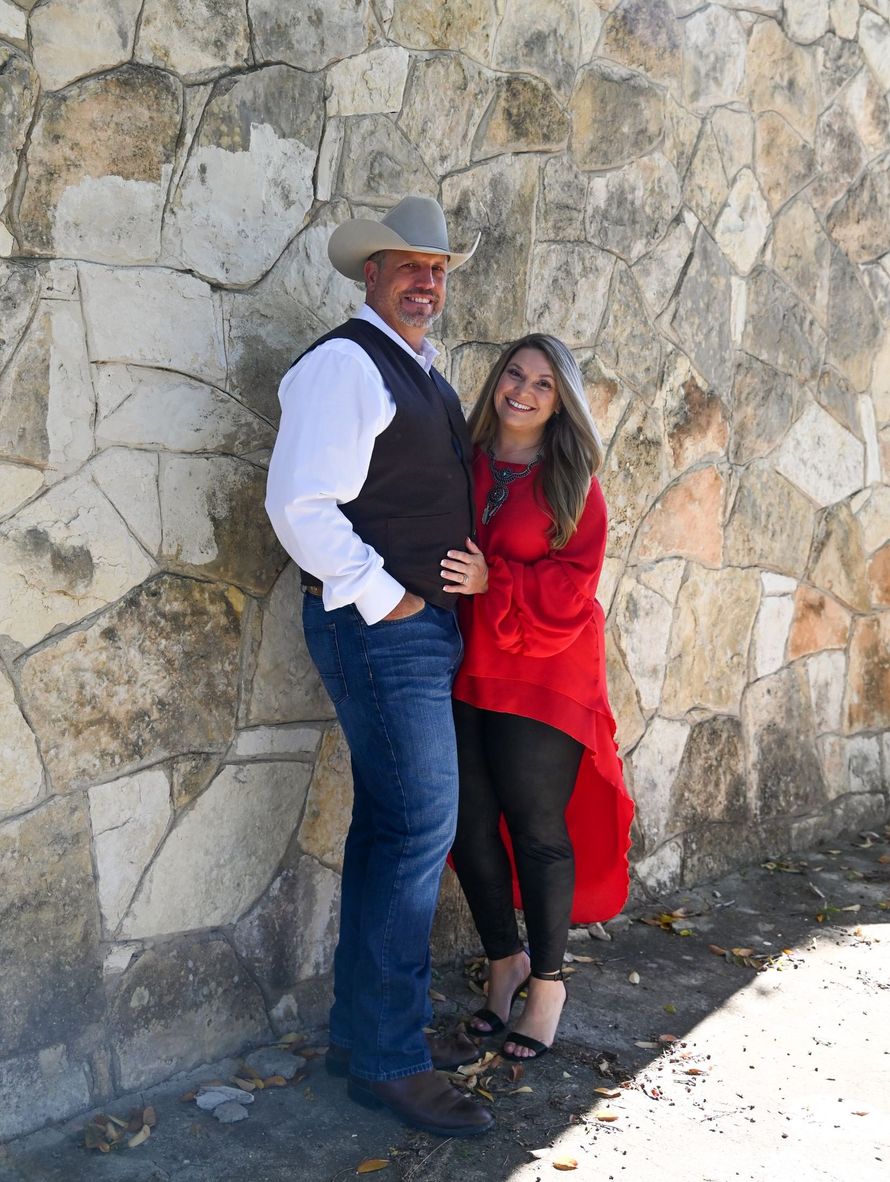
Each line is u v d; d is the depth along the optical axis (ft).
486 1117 8.38
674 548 13.01
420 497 8.24
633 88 11.92
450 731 8.53
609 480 12.16
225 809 8.94
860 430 15.38
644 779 12.89
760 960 11.65
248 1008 9.24
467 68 10.29
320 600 8.29
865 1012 10.64
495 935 9.91
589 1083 9.14
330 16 9.12
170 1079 8.73
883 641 15.90
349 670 8.20
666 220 12.48
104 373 7.90
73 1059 8.17
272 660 9.12
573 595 8.93
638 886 12.86
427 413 8.26
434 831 8.43
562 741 9.28
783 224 13.96
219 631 8.74
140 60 7.91
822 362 14.71
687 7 12.40
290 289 9.07
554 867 9.45
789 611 14.58
